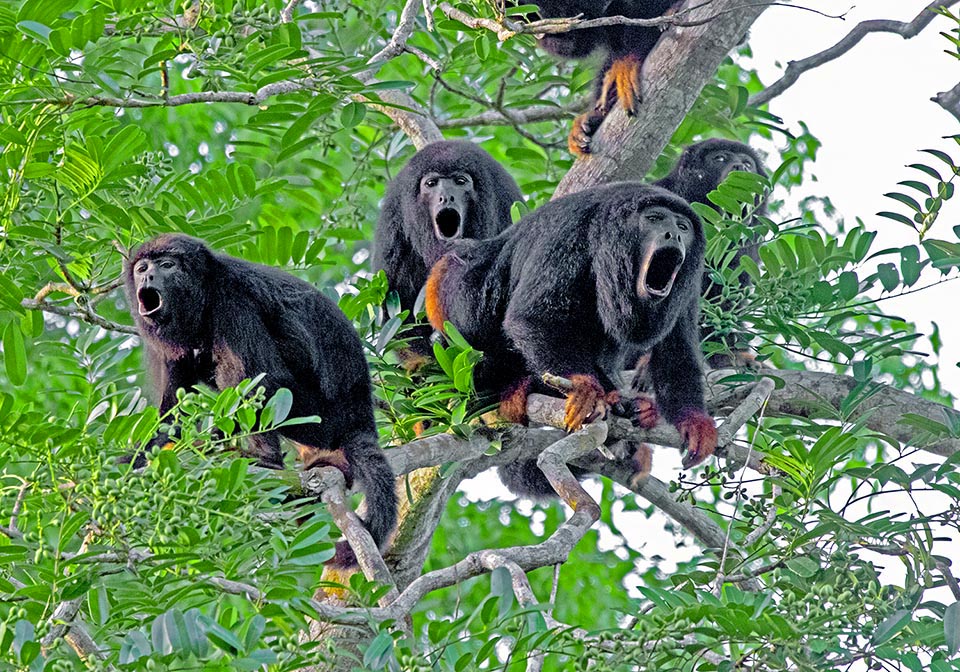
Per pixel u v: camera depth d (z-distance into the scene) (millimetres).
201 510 7344
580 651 7586
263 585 7523
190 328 11055
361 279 12930
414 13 10453
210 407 8203
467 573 8117
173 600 7434
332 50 11297
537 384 11805
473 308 12203
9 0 11258
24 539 7711
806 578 9438
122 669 6539
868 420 11594
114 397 9562
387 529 10594
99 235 11906
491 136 18672
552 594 8289
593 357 12008
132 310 11164
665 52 12820
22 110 10430
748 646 8109
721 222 12109
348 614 7539
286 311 11242
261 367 10930
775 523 10000
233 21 10117
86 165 9625
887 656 8203
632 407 11719
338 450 11109
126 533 7320
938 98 10914
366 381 11578
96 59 10633
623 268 11406
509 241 12352
